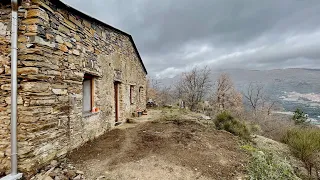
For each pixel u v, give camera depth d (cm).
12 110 305
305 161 622
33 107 316
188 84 2588
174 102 2500
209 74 2577
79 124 449
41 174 317
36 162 322
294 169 570
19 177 301
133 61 1023
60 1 362
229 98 3002
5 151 320
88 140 498
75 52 435
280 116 2616
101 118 589
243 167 411
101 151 452
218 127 809
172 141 538
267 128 1745
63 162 374
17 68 314
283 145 769
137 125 773
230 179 360
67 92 403
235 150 520
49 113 347
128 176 346
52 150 357
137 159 413
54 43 361
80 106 454
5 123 320
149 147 487
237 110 2767
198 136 605
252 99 3142
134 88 1062
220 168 398
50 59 349
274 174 392
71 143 417
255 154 483
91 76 554
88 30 503
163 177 348
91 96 556
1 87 321
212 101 2962
